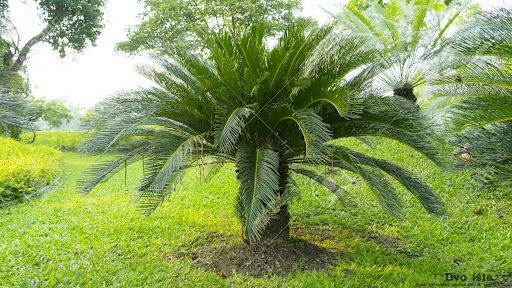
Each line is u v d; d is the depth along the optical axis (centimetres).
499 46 348
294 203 677
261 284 383
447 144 426
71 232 527
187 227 554
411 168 782
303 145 414
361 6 1208
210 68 459
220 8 1416
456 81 399
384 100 388
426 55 804
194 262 439
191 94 391
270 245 448
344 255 462
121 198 732
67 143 1638
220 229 547
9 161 850
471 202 623
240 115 349
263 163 368
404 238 526
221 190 770
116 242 496
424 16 938
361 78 429
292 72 407
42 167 870
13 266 411
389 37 954
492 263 433
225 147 348
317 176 477
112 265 425
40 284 372
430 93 430
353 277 398
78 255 453
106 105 397
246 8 1412
